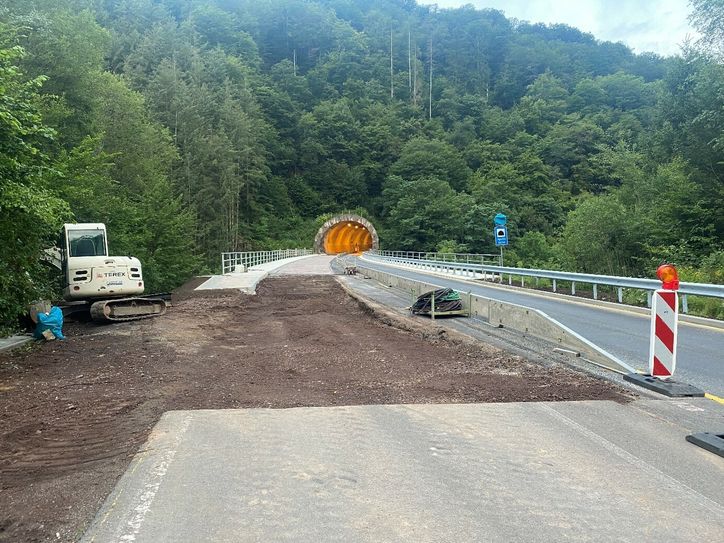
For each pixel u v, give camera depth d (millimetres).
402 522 3729
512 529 3641
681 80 33375
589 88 121000
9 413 7074
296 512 3869
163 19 91875
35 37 28266
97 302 17031
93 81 31875
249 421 6047
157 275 29156
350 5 180250
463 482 4402
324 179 108562
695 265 26656
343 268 43625
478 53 161125
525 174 90438
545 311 17172
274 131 101312
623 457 4945
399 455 4996
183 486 4312
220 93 80625
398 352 11070
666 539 3523
